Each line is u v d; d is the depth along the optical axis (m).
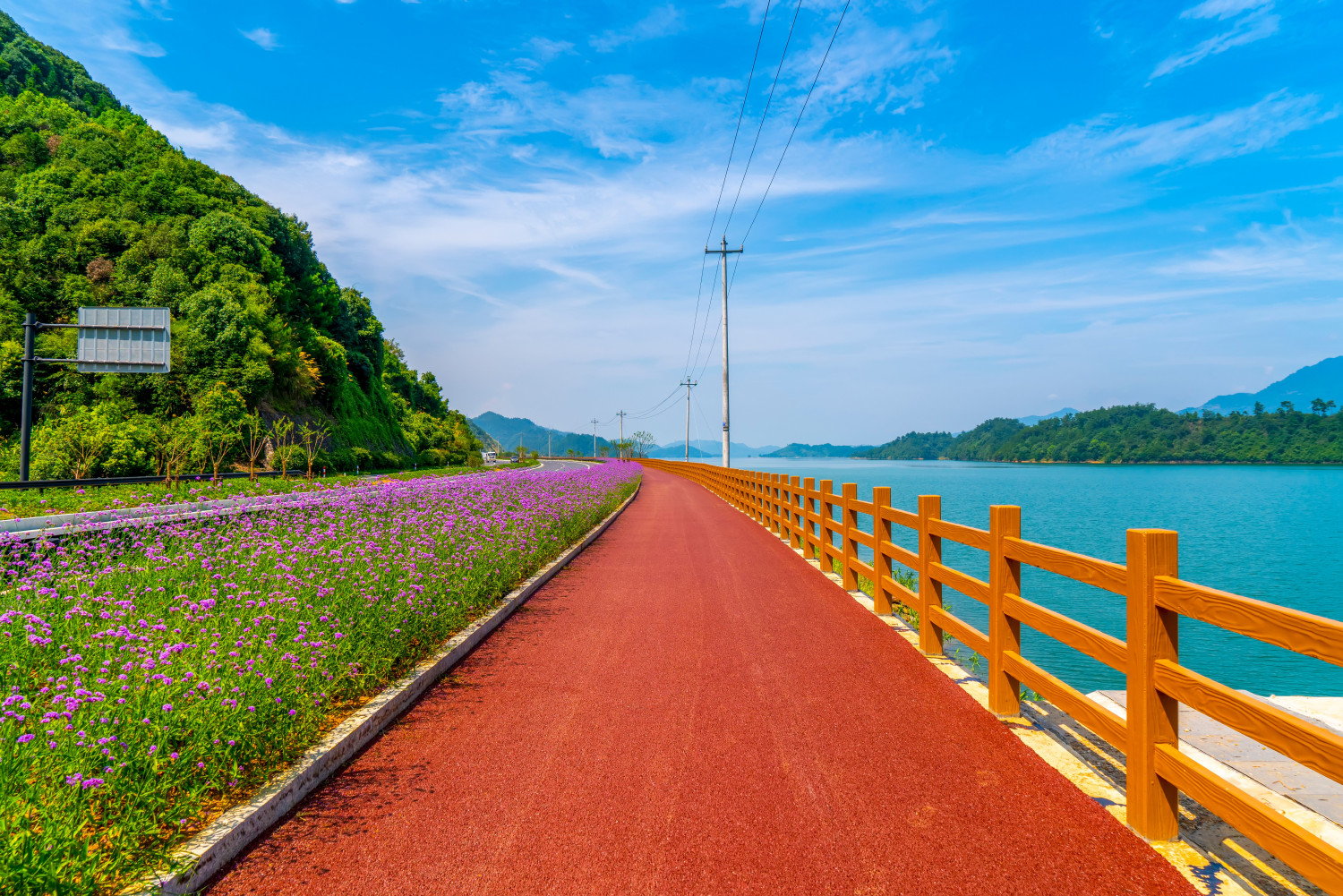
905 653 5.86
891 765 3.73
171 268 45.66
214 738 3.12
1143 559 3.03
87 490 18.78
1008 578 4.44
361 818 3.22
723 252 34.59
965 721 4.36
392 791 3.47
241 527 8.12
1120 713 4.66
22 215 49.19
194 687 3.37
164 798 2.99
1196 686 2.73
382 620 5.14
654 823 3.16
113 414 34.81
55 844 2.43
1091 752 3.93
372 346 76.44
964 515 40.34
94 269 46.25
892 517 7.02
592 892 2.65
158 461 27.61
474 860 2.87
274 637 4.39
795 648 6.02
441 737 4.16
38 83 84.69
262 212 58.62
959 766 3.72
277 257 55.03
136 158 59.00
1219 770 3.87
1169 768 2.90
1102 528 39.25
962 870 2.77
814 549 11.26
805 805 3.31
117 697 3.18
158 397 38.62
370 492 12.15
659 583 9.03
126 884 2.52
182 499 16.83
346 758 3.83
